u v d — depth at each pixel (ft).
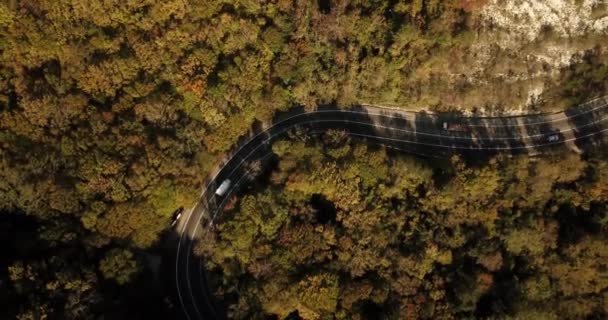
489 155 388.16
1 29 334.44
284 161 366.63
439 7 351.25
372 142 396.37
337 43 371.35
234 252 359.46
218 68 367.04
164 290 376.27
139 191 345.31
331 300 342.64
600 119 382.42
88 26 348.59
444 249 354.33
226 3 366.63
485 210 355.36
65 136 338.54
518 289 346.54
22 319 305.32
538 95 378.32
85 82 345.10
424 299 346.13
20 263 318.24
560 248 353.10
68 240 337.11
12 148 332.80
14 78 340.80
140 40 353.72
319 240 355.36
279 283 347.77
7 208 336.29
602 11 353.31
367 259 352.69
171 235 383.65
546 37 359.87
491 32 360.07
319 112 396.37
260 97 375.45
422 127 394.52
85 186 337.31
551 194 360.28
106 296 342.23
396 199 369.50
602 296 344.69
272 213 360.28
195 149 366.02
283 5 366.22
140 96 354.13
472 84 373.61
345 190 358.23
